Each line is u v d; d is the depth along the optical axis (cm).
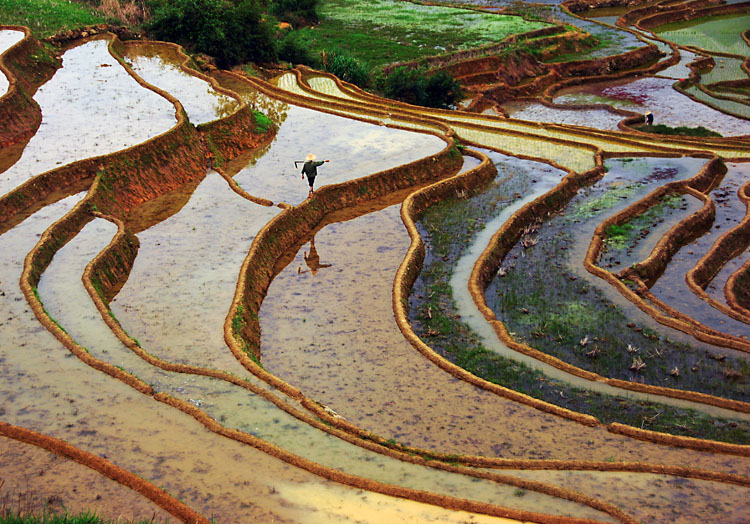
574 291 2158
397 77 4841
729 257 2488
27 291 1753
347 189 2705
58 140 2773
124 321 1753
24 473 1145
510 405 1515
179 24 4628
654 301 2092
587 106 5031
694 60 6338
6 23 4178
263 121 3375
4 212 2203
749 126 4497
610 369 1769
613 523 1122
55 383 1413
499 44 6012
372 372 1641
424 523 1088
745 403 1565
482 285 2175
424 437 1402
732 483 1256
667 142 3800
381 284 2062
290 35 5338
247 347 1683
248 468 1196
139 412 1338
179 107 3127
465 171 3056
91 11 4947
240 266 2027
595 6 8588
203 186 2702
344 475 1182
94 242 2100
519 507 1152
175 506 1072
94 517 989
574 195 2956
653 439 1404
